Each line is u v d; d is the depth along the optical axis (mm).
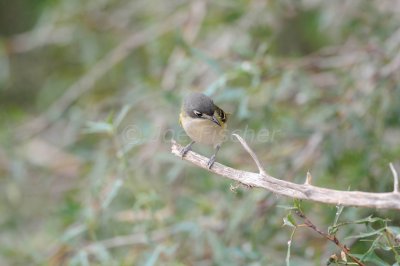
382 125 11977
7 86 19766
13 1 20719
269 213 11664
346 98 12633
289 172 12289
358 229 10180
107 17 17969
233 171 7871
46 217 16625
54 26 17891
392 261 9953
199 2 16172
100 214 13031
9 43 17906
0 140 16016
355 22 14797
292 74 12633
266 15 15438
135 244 12656
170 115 13789
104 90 18234
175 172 12758
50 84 18812
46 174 16969
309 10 16781
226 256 10922
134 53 18031
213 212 12398
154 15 17578
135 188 11797
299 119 13289
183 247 12305
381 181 11156
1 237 16141
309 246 11461
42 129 16969
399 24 14094
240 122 13055
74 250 13180
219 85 11508
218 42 15930
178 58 14758
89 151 14570
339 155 12266
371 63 13086
